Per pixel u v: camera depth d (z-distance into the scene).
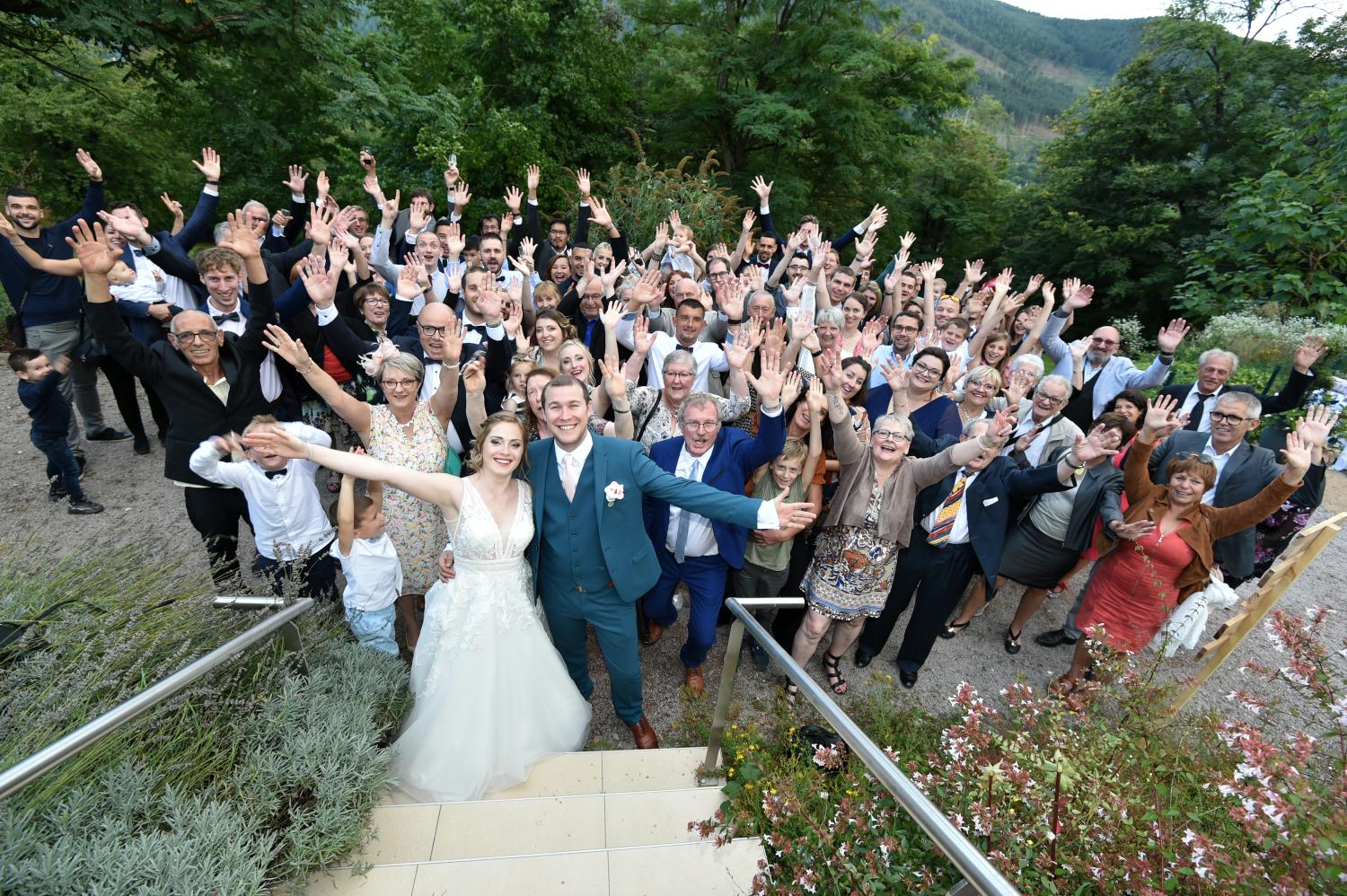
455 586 2.96
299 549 3.38
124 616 2.74
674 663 4.28
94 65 14.24
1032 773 2.31
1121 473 3.93
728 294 4.99
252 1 8.66
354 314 5.42
